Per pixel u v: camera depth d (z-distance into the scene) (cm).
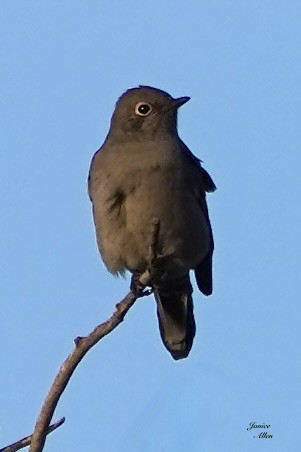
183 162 1384
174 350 1463
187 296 1456
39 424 889
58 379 908
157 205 1352
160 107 1410
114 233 1382
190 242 1395
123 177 1352
